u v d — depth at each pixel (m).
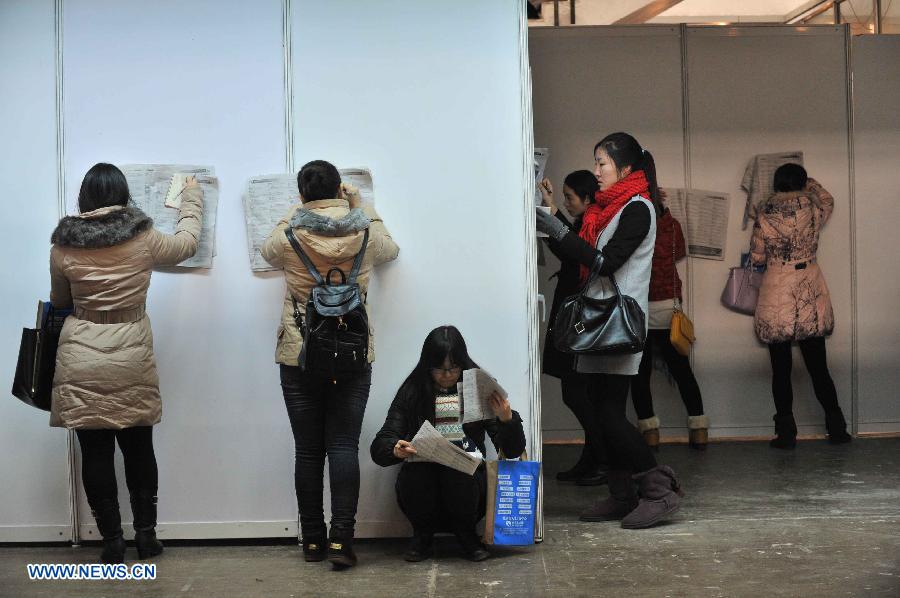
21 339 4.11
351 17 4.33
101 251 3.89
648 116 6.98
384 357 4.32
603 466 5.64
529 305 4.31
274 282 4.35
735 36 7.00
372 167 4.33
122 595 3.66
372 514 4.35
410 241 4.32
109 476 4.02
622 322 4.32
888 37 7.07
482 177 4.32
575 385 5.21
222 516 4.34
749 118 7.01
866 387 7.10
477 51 4.32
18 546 4.39
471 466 3.86
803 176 6.67
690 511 4.83
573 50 6.98
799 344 6.77
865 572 3.74
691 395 6.60
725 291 6.98
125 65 4.36
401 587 3.69
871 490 5.24
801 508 4.85
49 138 4.36
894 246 7.08
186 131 4.36
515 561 4.00
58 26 4.34
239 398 4.35
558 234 4.41
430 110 4.33
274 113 4.34
